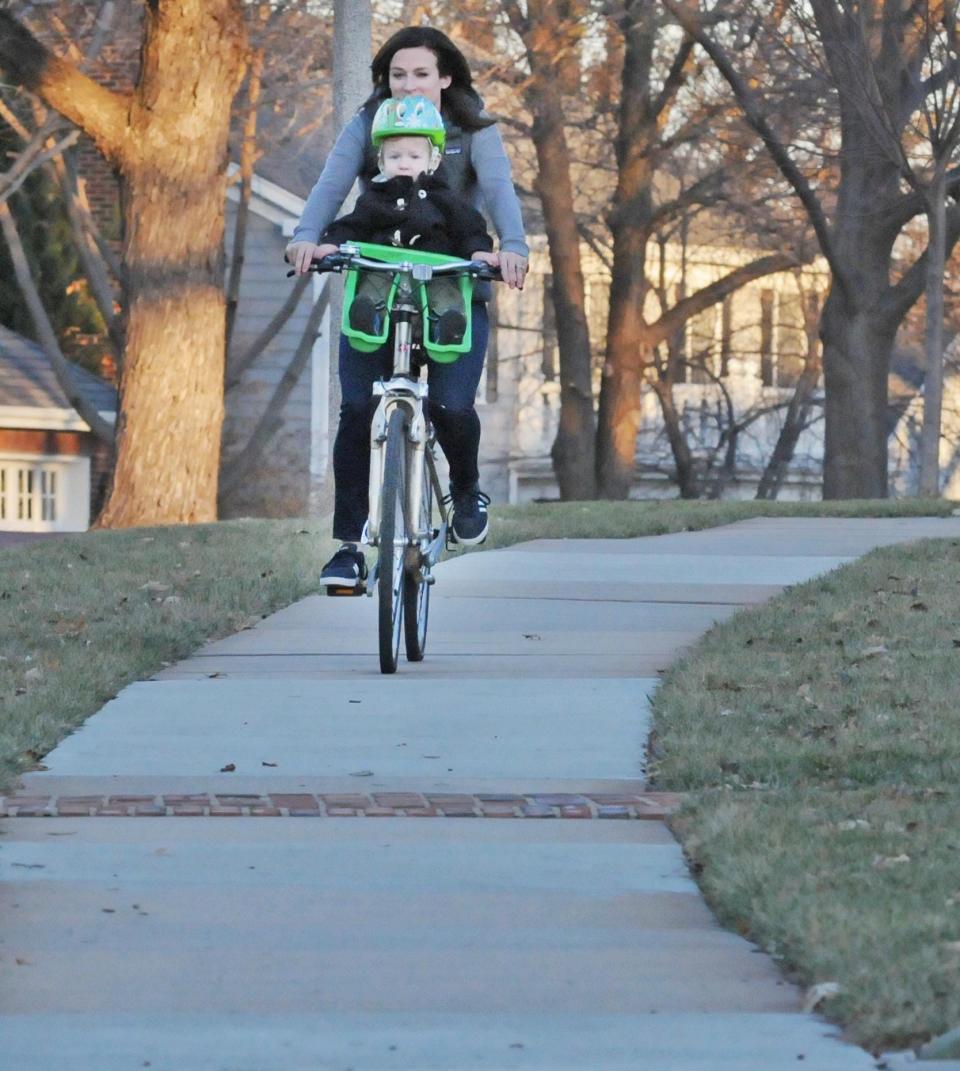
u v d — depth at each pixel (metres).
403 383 24.97
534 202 127.38
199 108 71.75
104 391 105.56
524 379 136.50
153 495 72.56
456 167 25.52
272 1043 12.80
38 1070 12.27
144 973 14.31
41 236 109.62
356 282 25.08
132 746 22.67
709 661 27.48
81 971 14.34
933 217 88.94
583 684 26.69
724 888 16.12
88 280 95.62
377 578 25.95
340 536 26.20
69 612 32.81
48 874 17.08
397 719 24.28
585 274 138.00
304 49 96.12
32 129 99.25
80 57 93.00
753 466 145.12
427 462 26.61
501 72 101.56
